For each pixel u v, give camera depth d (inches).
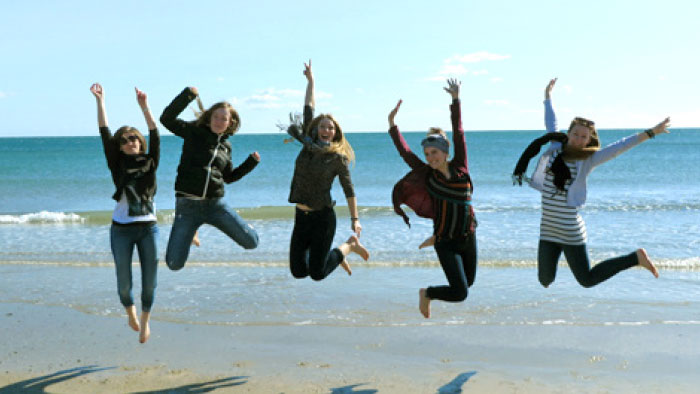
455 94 210.7
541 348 242.4
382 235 533.0
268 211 737.0
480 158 2240.4
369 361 229.1
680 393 197.2
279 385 206.5
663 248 463.5
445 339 254.2
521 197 931.3
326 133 222.8
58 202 944.9
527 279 362.9
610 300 312.8
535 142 218.8
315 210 223.8
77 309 298.5
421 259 422.9
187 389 203.0
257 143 4311.0
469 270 217.6
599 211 699.4
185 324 275.4
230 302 312.0
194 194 217.3
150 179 213.3
